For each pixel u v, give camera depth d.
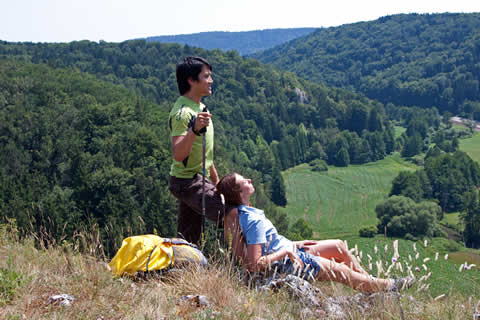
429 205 86.75
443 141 179.75
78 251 3.45
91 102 97.12
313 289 2.92
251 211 3.41
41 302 2.61
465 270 2.80
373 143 170.75
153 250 3.19
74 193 57.31
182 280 3.01
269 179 132.38
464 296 2.72
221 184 3.51
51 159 74.44
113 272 3.12
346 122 196.12
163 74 194.75
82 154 68.62
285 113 190.12
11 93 100.44
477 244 48.31
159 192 46.72
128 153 69.75
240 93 189.50
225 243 3.46
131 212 49.25
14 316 2.33
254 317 2.52
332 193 130.38
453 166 124.88
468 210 91.25
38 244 3.81
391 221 85.06
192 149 3.59
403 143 184.75
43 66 132.38
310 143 173.88
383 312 2.60
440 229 83.88
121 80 183.12
